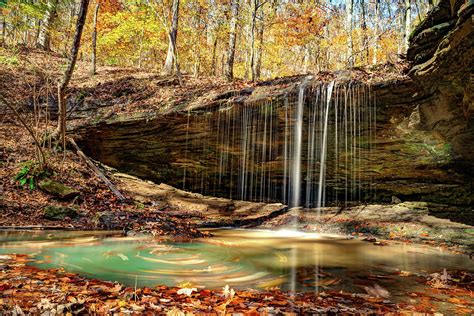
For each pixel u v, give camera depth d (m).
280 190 11.20
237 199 11.85
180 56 22.28
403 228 8.12
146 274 3.92
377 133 8.93
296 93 9.78
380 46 21.14
